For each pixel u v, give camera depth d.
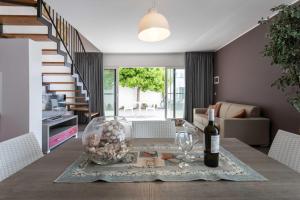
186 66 7.28
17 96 2.99
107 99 7.54
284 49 2.43
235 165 1.16
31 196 0.83
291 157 1.35
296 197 0.83
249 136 4.04
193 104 7.34
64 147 1.52
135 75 11.22
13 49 2.96
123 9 3.54
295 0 3.24
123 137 1.22
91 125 1.23
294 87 3.38
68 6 3.42
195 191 0.88
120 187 0.91
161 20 1.76
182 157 1.29
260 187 0.91
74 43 6.26
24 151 1.36
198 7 3.48
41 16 3.18
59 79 6.36
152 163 1.19
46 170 1.09
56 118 4.47
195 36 5.29
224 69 6.41
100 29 4.64
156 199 0.82
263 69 4.33
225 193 0.86
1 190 0.88
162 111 11.10
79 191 0.88
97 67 7.26
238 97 5.48
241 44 5.26
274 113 3.99
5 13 3.59
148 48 6.66
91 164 1.18
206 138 1.16
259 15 3.86
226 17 3.96
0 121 3.00
